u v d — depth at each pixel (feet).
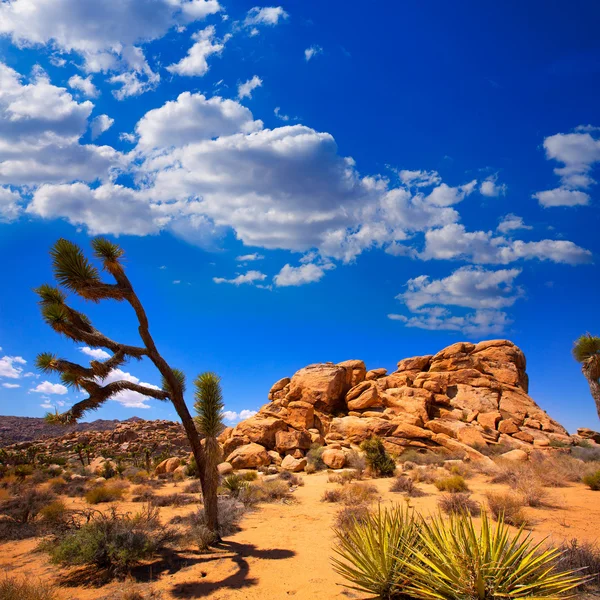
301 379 129.70
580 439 112.78
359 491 53.11
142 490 66.03
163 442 226.58
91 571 27.14
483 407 118.83
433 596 15.51
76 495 65.10
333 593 21.95
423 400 117.08
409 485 55.67
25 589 22.29
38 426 375.66
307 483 71.31
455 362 134.31
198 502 53.36
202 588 23.76
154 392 33.32
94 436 251.39
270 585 23.79
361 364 136.56
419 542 18.13
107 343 31.35
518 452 86.84
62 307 30.19
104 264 31.17
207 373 36.52
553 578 15.28
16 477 83.82
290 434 105.81
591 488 54.54
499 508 36.70
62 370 29.14
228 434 118.01
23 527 39.96
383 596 17.90
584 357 45.65
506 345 139.03
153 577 25.96
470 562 15.42
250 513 45.32
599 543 28.40
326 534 35.60
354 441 108.37
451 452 98.02
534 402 122.21
